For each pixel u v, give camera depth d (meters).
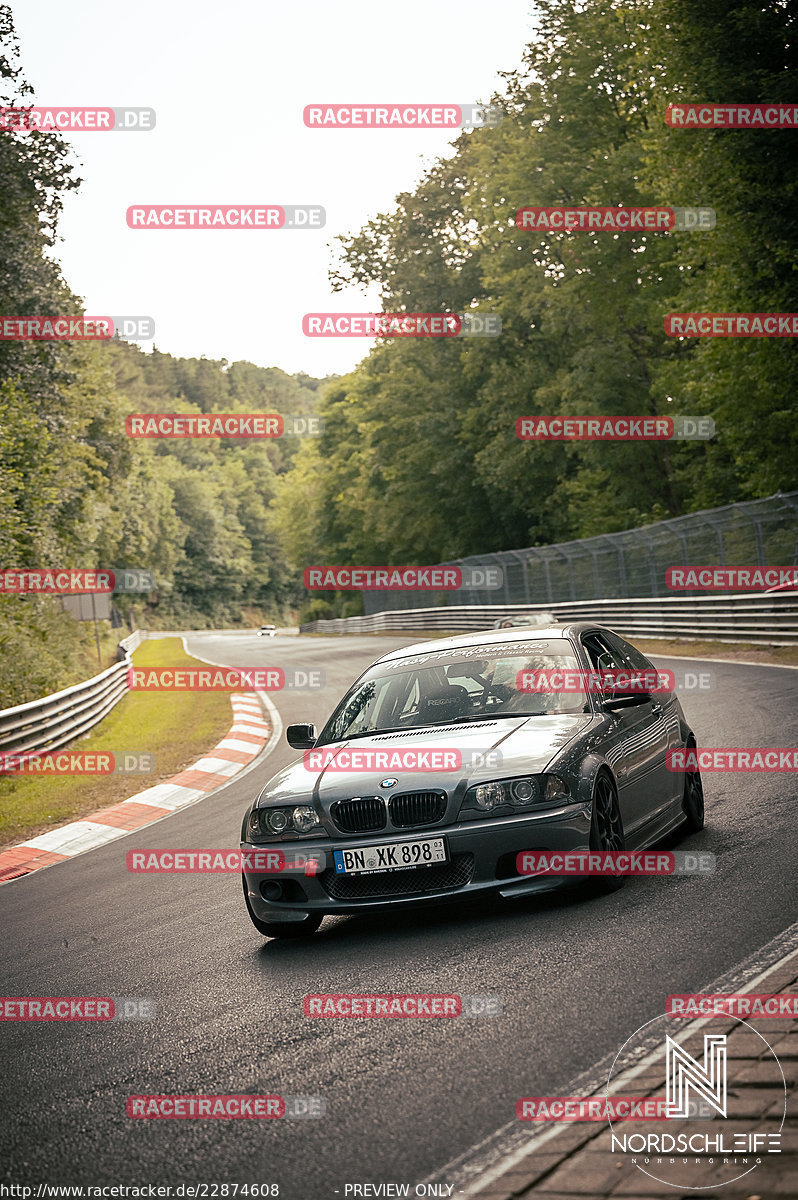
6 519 27.31
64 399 33.19
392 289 50.78
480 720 6.06
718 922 4.70
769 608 20.97
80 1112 3.65
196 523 144.25
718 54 23.77
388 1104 3.29
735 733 10.65
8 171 27.81
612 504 38.72
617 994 3.95
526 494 47.22
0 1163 3.29
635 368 37.09
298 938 5.86
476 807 5.30
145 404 151.62
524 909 5.52
